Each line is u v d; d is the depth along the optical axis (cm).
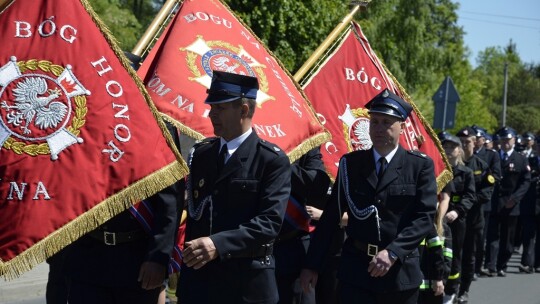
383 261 459
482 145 1182
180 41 518
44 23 414
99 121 412
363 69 634
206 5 553
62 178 400
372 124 487
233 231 397
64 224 398
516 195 1194
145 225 450
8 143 395
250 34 570
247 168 412
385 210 478
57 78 408
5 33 407
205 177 419
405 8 2822
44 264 993
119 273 447
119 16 1781
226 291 408
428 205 478
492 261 1198
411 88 2853
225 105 411
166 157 425
